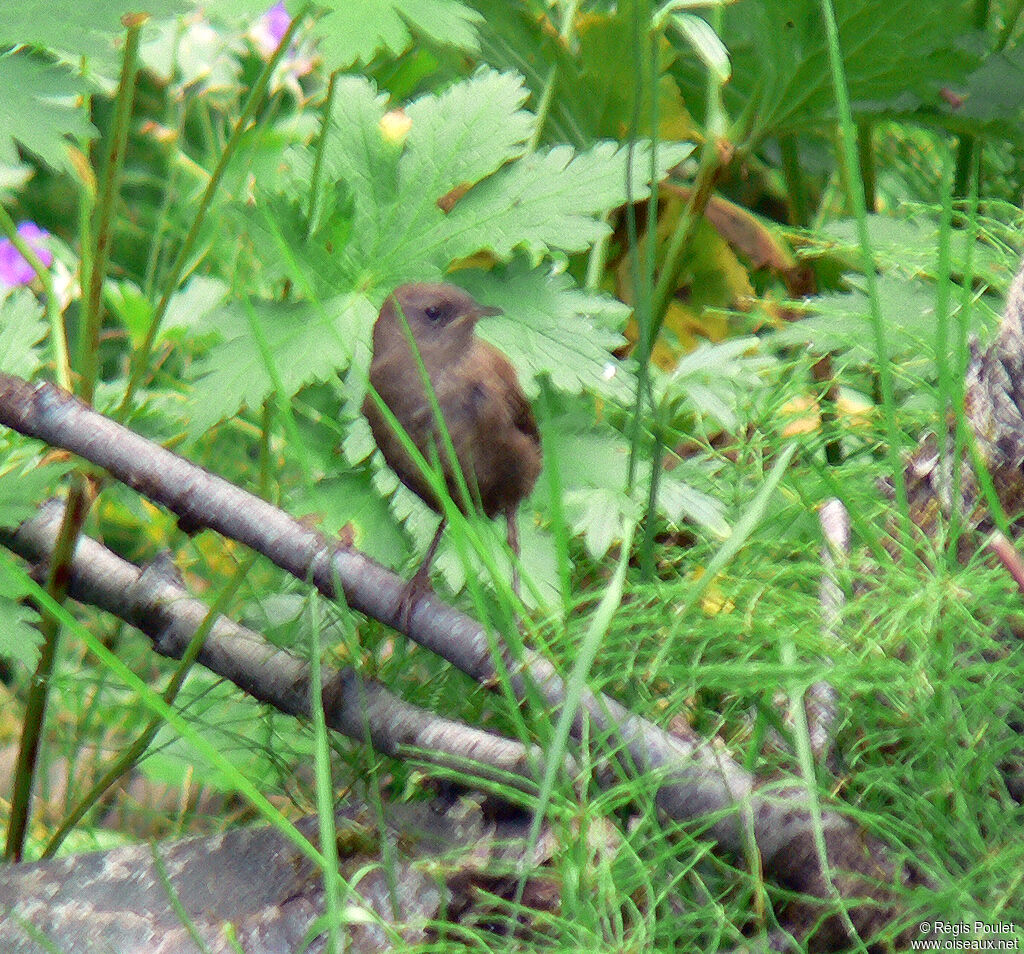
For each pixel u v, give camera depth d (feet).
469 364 19.01
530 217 21.68
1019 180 31.17
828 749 16.69
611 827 16.84
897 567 16.96
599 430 22.77
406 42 18.60
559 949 14.51
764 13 26.50
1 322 23.72
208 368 20.77
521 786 17.42
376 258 21.81
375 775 17.37
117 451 18.29
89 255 20.65
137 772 23.99
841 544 19.01
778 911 16.19
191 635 19.72
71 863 19.16
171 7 17.87
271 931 17.48
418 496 20.66
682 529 21.90
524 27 28.91
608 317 23.43
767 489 15.97
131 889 18.65
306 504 22.24
